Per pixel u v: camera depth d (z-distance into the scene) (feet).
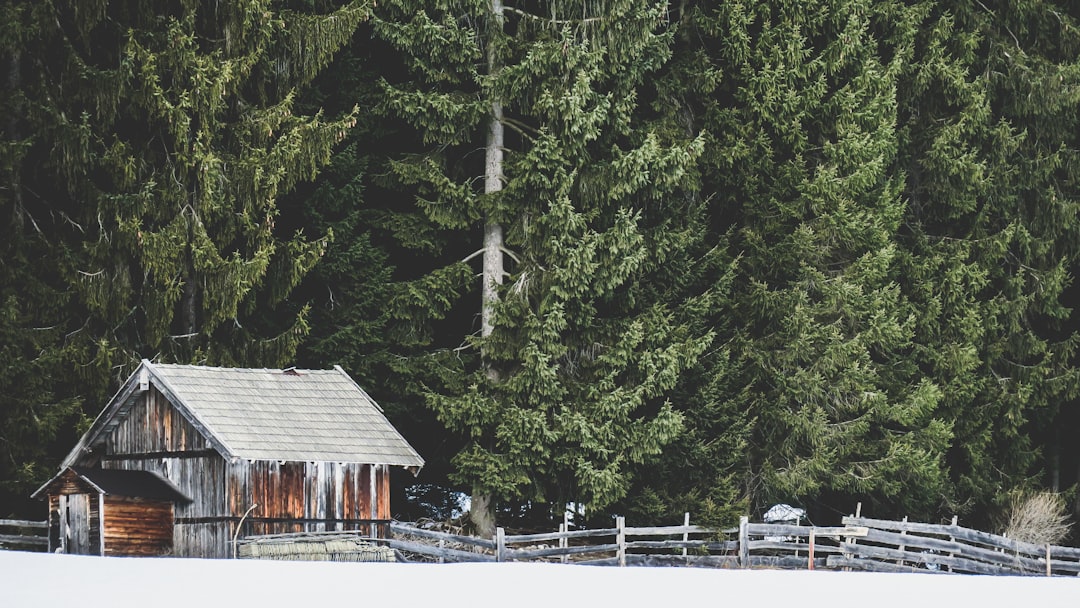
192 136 199.93
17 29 193.26
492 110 211.82
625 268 203.41
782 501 221.46
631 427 204.44
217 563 159.12
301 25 204.95
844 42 219.20
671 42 217.36
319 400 182.60
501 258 212.64
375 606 130.72
